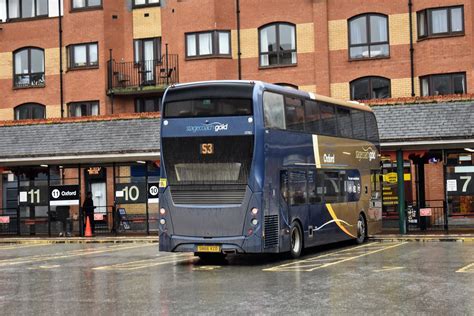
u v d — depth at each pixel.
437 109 26.12
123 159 29.08
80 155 28.44
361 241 23.42
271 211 17.48
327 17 34.91
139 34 37.53
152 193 29.34
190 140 17.53
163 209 17.84
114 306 11.34
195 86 17.58
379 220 25.12
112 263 18.64
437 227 28.28
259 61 35.44
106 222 31.59
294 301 11.39
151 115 29.44
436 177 33.62
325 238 20.55
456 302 11.01
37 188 30.92
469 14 32.72
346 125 22.50
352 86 34.56
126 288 13.45
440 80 33.16
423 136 25.19
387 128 26.05
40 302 11.95
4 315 10.74
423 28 33.59
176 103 17.73
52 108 37.81
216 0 35.59
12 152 29.34
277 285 13.35
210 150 17.36
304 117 19.62
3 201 36.97
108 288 13.52
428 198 33.72
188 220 17.53
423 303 10.96
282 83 35.16
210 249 17.34
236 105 17.23
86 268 17.45
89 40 37.38
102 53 37.19
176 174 17.69
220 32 35.62
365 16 34.56
